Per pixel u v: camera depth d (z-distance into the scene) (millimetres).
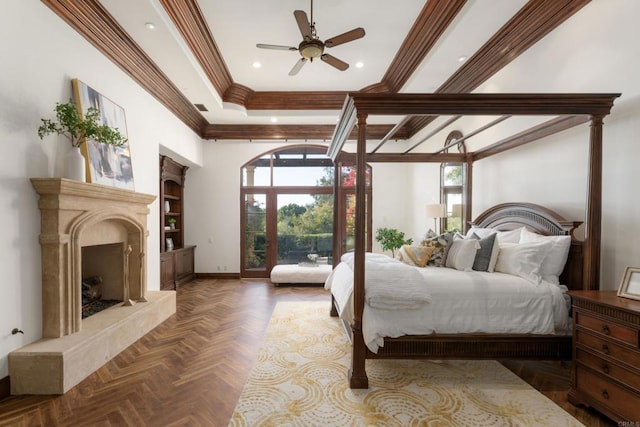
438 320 2342
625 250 2258
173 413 1979
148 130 4152
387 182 6680
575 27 2619
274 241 6676
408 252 3191
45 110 2479
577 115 2340
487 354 2367
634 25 2174
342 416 1950
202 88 4504
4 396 2127
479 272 2729
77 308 2590
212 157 6566
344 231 6672
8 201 2178
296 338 3232
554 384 2350
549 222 2820
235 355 2826
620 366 1729
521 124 3291
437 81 4301
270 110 5664
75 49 2789
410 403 2092
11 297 2191
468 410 2018
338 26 3492
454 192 4754
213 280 6379
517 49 3230
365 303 2340
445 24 3213
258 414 1968
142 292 3602
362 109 2270
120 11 2869
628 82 2221
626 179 2250
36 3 2389
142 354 2844
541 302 2365
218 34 3678
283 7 3191
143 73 3852
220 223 6578
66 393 2193
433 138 5512
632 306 1717
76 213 2598
